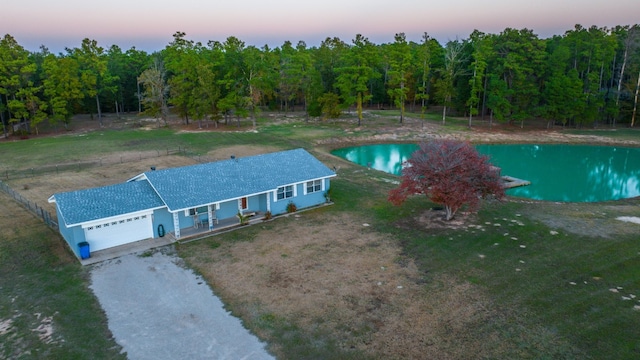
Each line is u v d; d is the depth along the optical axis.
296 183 28.56
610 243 23.08
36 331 15.90
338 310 17.06
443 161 25.17
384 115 75.31
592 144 54.16
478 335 15.36
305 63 73.69
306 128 62.38
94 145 51.28
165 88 64.62
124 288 19.00
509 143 55.22
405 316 16.59
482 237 24.14
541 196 35.78
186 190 25.44
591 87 59.53
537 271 20.06
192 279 19.75
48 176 37.91
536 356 14.22
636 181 40.94
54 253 22.56
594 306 17.05
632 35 63.75
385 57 82.12
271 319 16.53
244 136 56.25
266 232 25.31
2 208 29.53
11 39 56.12
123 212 23.00
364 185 35.31
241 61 61.09
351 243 23.61
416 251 22.45
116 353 14.70
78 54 75.94
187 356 14.52
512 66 58.22
